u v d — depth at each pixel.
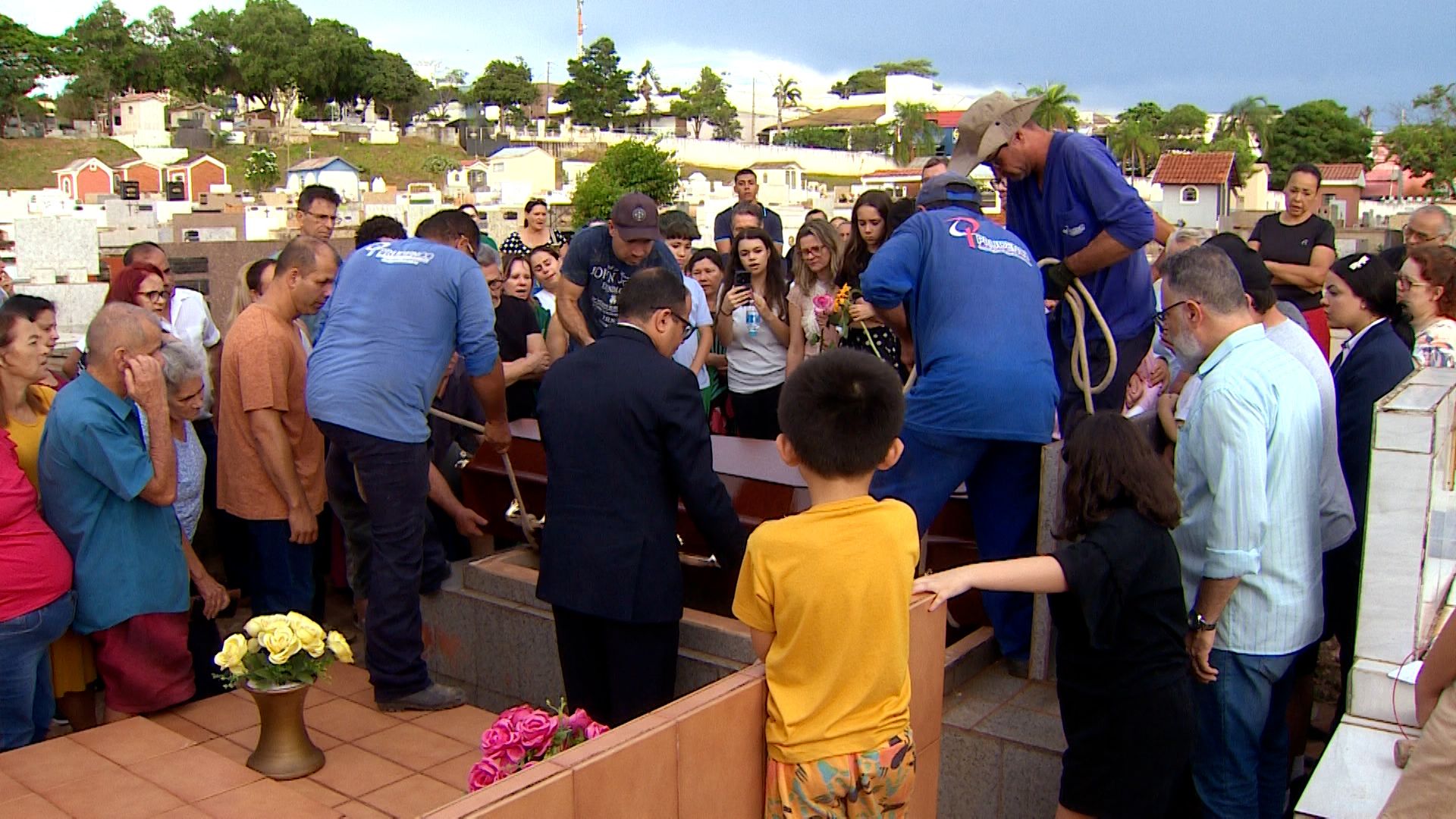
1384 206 46.25
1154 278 5.40
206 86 103.38
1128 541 2.75
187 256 16.56
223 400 4.36
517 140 95.06
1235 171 50.41
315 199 6.23
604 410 3.33
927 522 3.47
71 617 3.70
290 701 3.44
